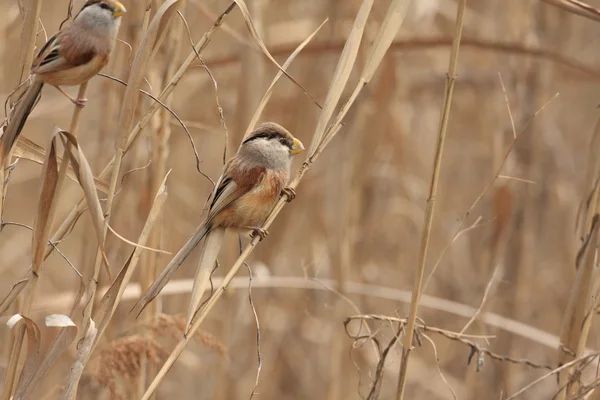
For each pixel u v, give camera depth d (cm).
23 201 1453
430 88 1519
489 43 1153
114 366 793
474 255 1467
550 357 1330
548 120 1434
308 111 1307
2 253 1366
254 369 1324
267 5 1166
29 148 668
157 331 844
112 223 967
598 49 1584
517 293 1283
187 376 1281
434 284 1416
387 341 1240
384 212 1442
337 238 1215
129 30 985
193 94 1314
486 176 1438
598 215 739
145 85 931
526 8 1271
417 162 1507
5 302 672
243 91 1048
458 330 1355
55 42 570
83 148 1301
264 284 1118
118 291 630
